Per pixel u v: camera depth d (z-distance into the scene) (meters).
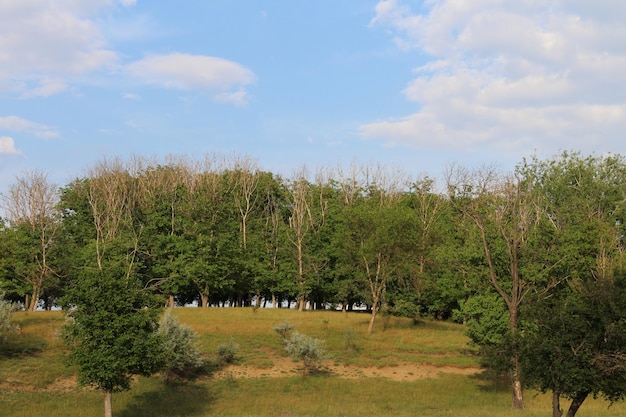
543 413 26.48
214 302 71.88
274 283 62.78
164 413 27.38
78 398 28.77
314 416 26.56
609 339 18.59
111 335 24.06
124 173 68.19
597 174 56.66
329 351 40.56
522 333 24.39
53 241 54.34
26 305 55.72
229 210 64.75
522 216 34.44
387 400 31.33
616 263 31.59
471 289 39.38
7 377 29.75
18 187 56.41
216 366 36.22
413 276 48.78
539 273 31.86
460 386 35.00
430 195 67.50
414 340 43.75
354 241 50.09
